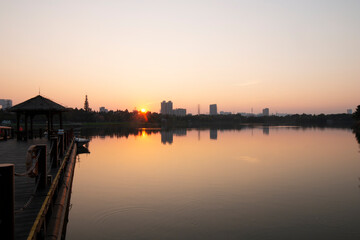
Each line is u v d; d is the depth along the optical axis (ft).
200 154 123.13
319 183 70.18
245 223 44.32
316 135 251.39
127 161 103.40
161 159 108.58
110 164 96.68
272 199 56.65
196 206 51.70
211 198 56.59
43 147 29.45
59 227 27.40
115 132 305.94
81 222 43.55
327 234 40.78
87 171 83.97
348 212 49.65
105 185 66.49
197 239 38.50
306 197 58.39
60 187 40.16
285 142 183.11
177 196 57.72
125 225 42.57
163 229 41.34
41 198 27.30
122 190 62.13
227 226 42.88
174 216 46.52
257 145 163.43
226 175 78.79
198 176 77.36
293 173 82.12
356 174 80.84
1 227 14.80
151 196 57.41
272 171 84.89
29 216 23.30
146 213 47.65
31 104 83.25
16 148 65.26
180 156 117.08
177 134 272.31
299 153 127.13
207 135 257.96
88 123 510.58
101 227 41.75
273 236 39.70
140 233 39.91
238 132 310.04
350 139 204.33
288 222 44.80
